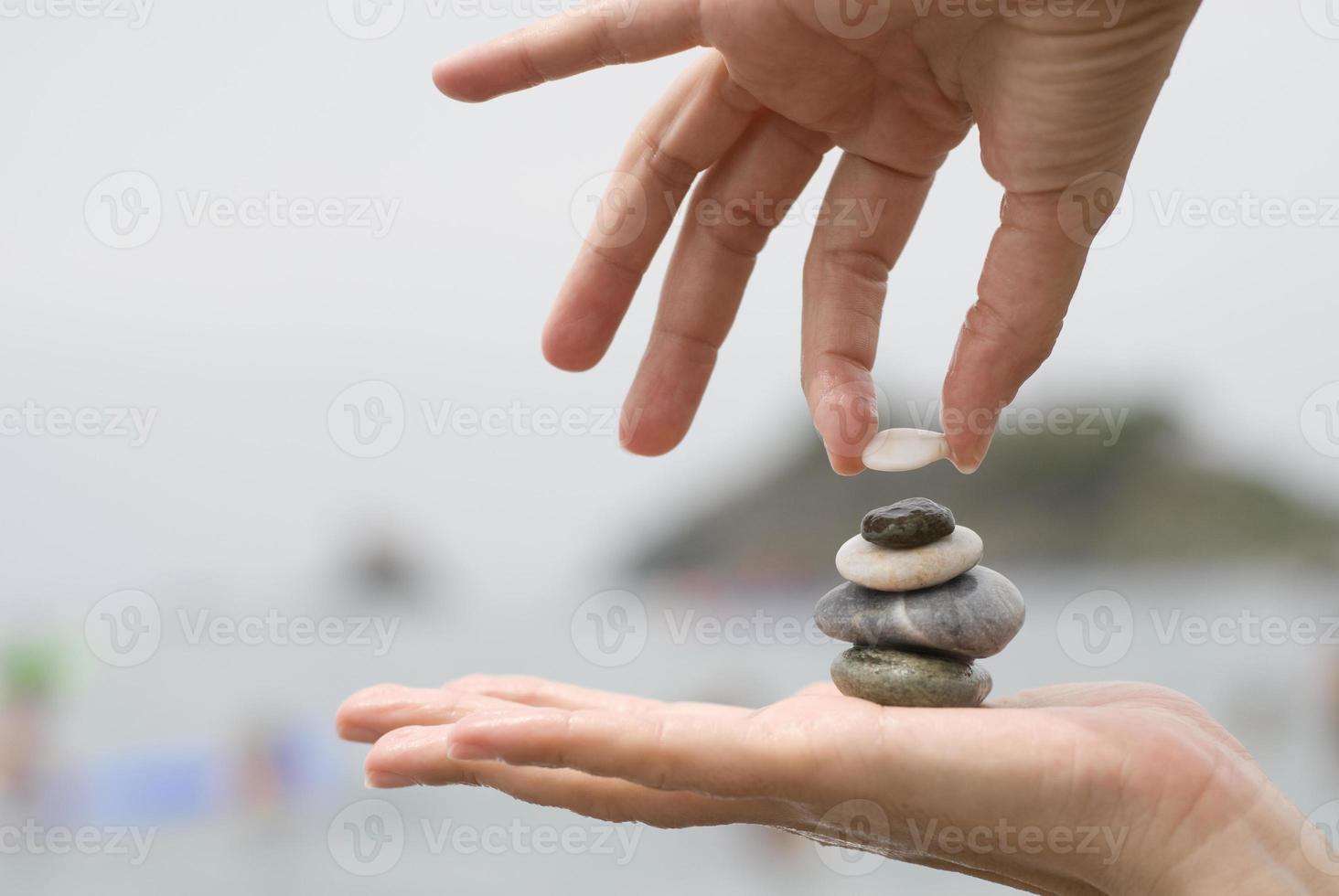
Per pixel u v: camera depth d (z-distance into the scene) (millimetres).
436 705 751
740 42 741
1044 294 724
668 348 782
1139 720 715
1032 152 713
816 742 703
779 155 771
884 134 755
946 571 741
